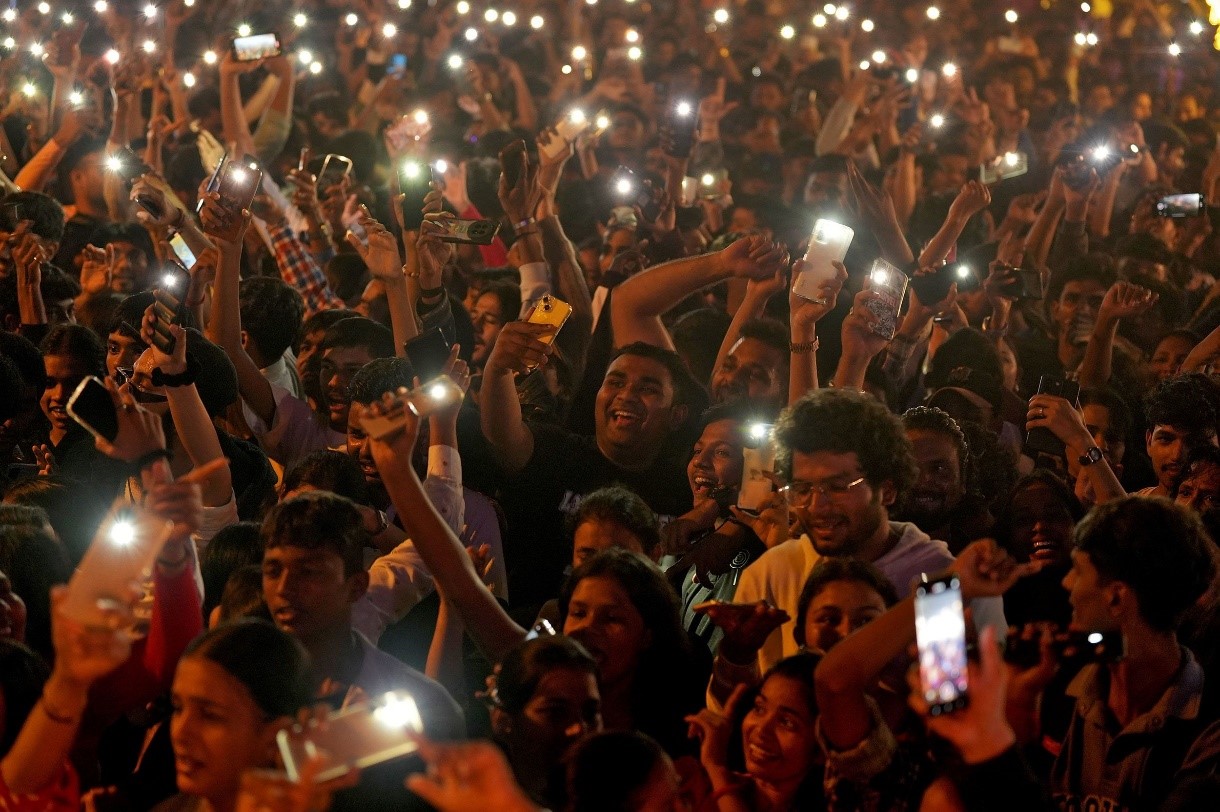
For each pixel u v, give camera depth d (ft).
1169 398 17.65
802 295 17.90
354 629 13.82
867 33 55.36
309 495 13.23
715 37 55.72
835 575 13.00
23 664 12.24
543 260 25.05
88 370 19.22
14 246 23.63
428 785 8.33
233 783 10.53
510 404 18.26
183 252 22.16
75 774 11.98
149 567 10.24
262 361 21.66
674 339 22.72
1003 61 54.44
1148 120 42.37
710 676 13.96
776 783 12.11
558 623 14.38
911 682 10.07
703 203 33.40
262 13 49.44
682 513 18.67
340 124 41.52
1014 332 26.86
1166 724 12.30
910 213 33.65
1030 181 39.45
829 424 13.67
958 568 11.07
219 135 37.32
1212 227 33.53
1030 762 13.16
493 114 40.27
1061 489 16.26
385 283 21.12
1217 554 12.80
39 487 17.07
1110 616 12.35
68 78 33.19
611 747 10.74
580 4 54.03
